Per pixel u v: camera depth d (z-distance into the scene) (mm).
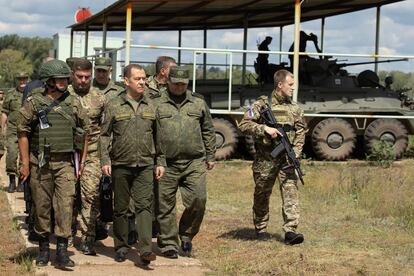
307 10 18734
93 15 17922
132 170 6211
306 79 17453
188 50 15289
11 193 10633
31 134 5910
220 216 9289
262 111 7184
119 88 7082
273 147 7191
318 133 16406
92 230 6602
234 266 6414
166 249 6574
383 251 7195
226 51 15602
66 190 5953
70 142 5898
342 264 6547
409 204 9461
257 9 17844
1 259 6500
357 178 11438
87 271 6070
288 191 7250
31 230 6883
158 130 6395
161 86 7059
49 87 5883
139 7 16406
